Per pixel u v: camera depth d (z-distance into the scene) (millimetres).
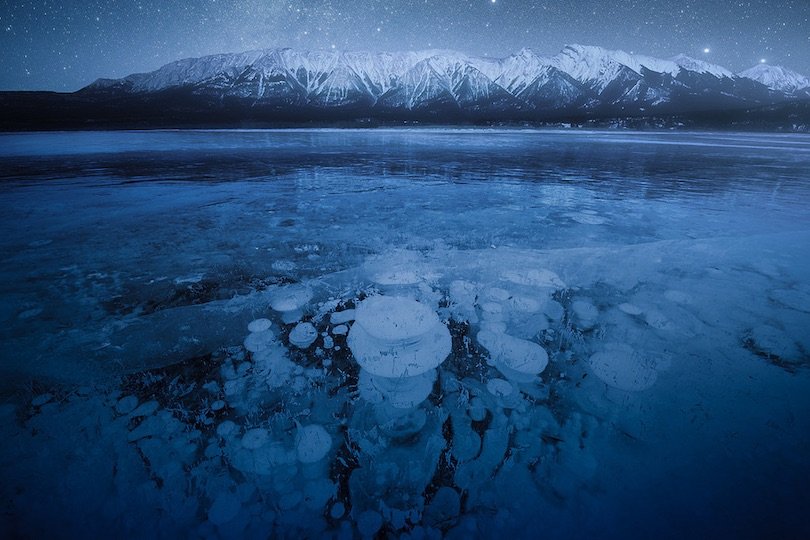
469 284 3756
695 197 7781
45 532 1521
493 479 1743
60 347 2738
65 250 4676
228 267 4203
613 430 1988
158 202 7289
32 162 13383
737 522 1506
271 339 2865
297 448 1925
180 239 5141
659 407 2137
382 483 1740
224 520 1575
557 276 3922
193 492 1692
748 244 4820
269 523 1567
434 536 1515
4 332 2916
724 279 3805
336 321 3100
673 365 2506
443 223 5898
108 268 4156
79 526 1546
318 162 13773
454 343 2779
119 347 2752
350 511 1619
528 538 1486
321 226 5762
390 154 16672
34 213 6398
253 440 1972
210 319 3143
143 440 1965
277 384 2395
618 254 4516
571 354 2643
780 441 1889
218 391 2336
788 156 16078
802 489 1636
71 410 2164
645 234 5293
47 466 1808
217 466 1822
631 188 8820
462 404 2205
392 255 4551
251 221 6039
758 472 1726
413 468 1811
